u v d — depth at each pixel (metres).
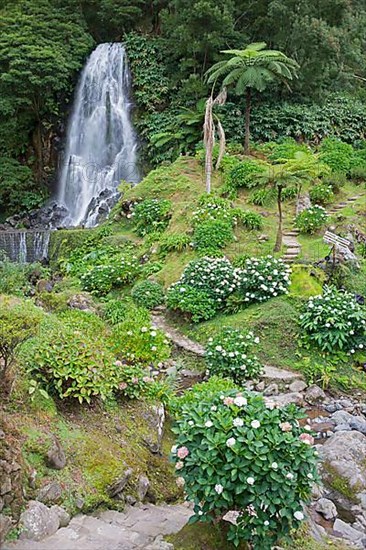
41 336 5.01
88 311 9.67
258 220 12.66
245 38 20.17
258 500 3.12
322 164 14.27
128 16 23.22
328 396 7.82
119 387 4.96
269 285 9.59
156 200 14.88
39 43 20.44
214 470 3.19
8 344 4.21
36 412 4.26
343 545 4.04
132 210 15.10
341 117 19.67
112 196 18.75
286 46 19.61
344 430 6.45
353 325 8.55
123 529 3.57
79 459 4.04
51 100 21.06
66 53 20.95
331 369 8.20
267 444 3.21
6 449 3.53
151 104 20.48
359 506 4.91
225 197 14.55
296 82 19.12
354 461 5.43
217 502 3.16
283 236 12.47
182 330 9.64
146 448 4.69
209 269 10.30
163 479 4.54
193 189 14.89
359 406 7.45
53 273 13.96
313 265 10.33
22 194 20.64
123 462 4.26
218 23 18.97
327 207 14.35
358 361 8.43
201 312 9.59
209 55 19.97
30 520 3.22
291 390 7.80
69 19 22.72
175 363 8.39
